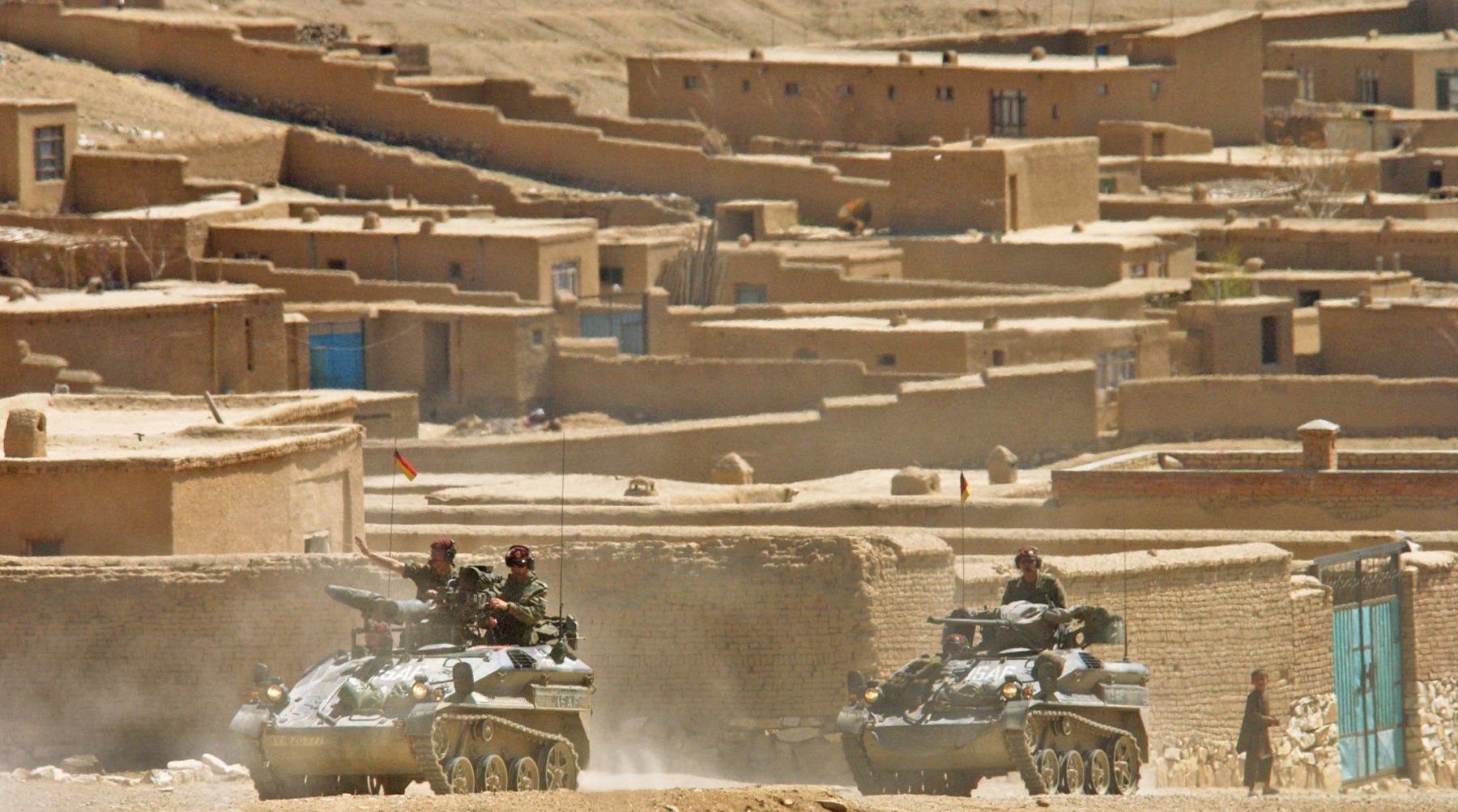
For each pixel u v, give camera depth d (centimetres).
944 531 14888
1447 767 14688
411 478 11156
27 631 12144
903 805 7788
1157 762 12650
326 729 8169
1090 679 9112
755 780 12019
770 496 19638
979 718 8881
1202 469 17912
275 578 12100
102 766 11850
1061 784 8969
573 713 8606
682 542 12225
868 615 12044
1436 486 16738
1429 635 14575
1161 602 12925
